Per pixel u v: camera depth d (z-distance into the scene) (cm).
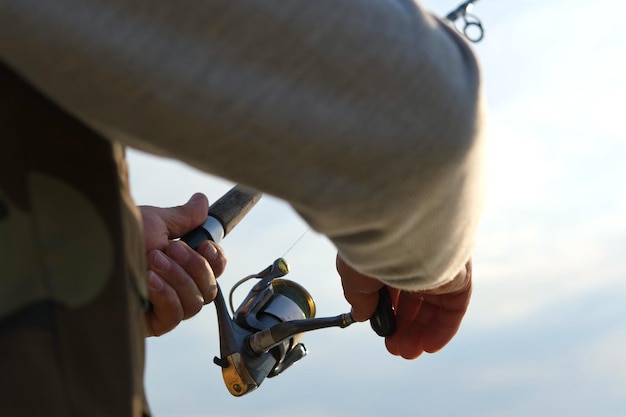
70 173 92
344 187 89
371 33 87
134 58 81
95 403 87
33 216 89
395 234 98
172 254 184
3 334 84
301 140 85
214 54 82
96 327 90
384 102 87
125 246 97
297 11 84
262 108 83
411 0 95
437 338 168
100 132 90
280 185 88
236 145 85
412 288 113
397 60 88
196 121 83
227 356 224
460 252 108
